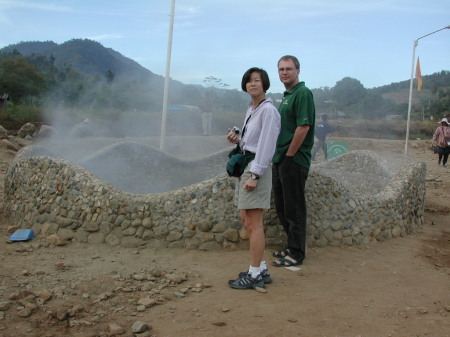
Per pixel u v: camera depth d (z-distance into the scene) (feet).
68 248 14.43
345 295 11.57
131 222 14.60
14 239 14.89
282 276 12.69
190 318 9.96
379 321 10.15
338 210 15.84
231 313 10.24
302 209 13.60
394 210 17.25
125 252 14.08
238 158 11.30
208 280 12.17
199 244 14.34
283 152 13.43
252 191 11.27
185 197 14.58
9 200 17.57
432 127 104.99
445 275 13.47
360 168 26.43
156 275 12.29
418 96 271.08
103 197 14.84
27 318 9.71
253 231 11.57
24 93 105.70
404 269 13.84
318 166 27.81
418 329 9.85
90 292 11.16
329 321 10.03
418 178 19.34
